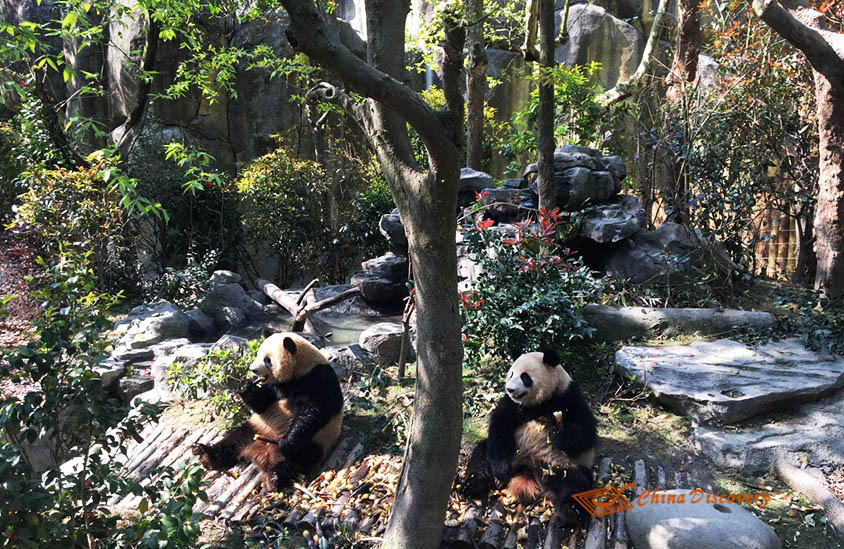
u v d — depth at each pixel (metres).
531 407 4.59
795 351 5.89
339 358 6.59
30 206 8.86
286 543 4.39
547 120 7.06
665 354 5.92
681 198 7.71
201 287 9.59
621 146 10.16
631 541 4.21
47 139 10.43
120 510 4.79
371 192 10.94
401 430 5.40
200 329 8.59
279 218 10.90
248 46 12.58
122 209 9.40
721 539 3.88
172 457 5.46
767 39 8.09
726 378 5.44
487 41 13.82
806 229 8.40
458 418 3.62
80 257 3.73
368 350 6.79
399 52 3.62
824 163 6.85
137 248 11.03
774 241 9.47
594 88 10.83
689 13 8.79
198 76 9.78
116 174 6.03
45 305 3.51
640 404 5.66
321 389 5.12
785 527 4.32
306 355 5.15
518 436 4.66
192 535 3.20
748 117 8.01
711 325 6.43
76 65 12.50
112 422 3.44
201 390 6.35
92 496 3.53
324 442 5.21
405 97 3.00
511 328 5.82
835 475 4.73
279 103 12.72
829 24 8.09
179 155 7.12
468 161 10.42
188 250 10.86
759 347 6.04
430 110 3.12
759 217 9.30
